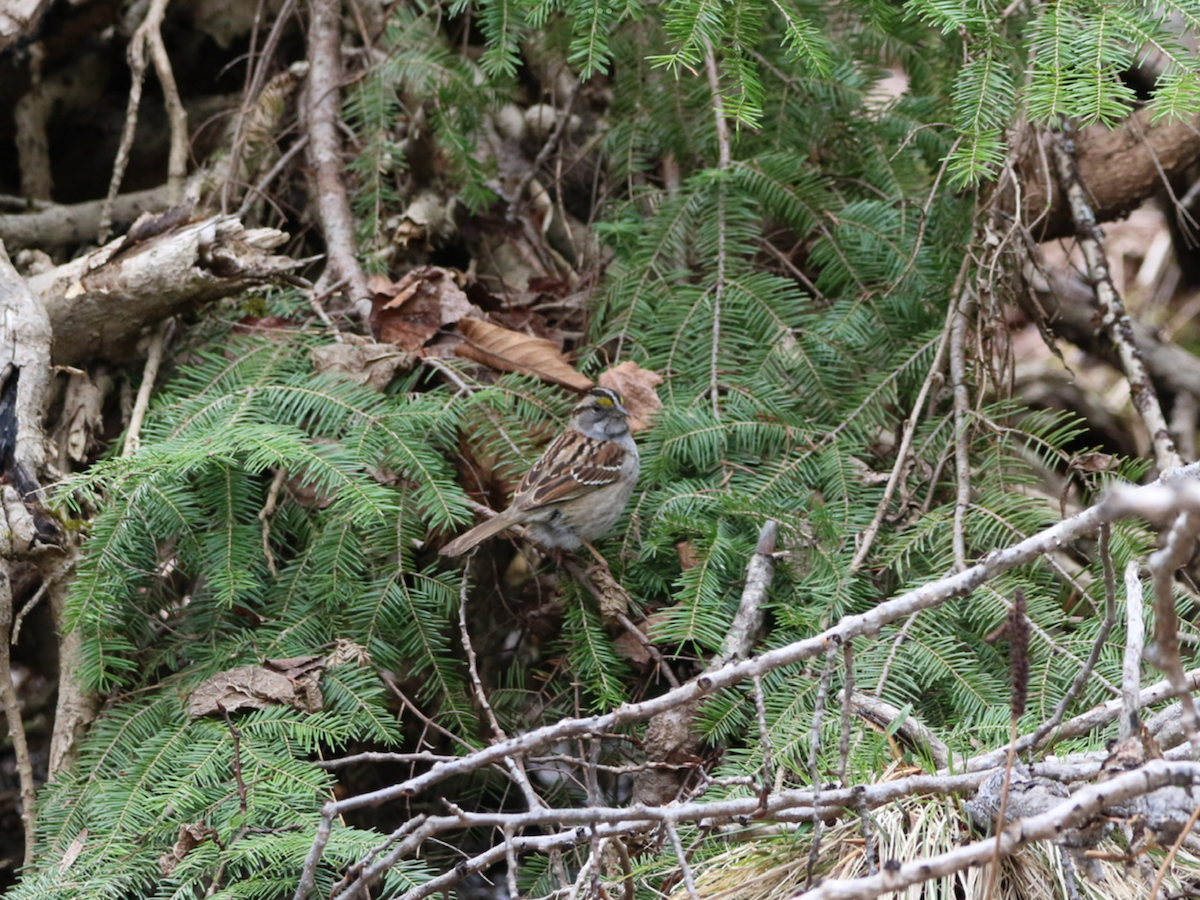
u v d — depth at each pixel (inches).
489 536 289.1
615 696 260.4
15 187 422.0
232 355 311.9
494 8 281.3
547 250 398.6
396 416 287.9
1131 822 159.9
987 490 284.8
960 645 253.4
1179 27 270.4
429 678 274.4
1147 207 534.6
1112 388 466.6
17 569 295.4
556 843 188.4
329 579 269.6
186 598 292.5
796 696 241.9
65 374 318.3
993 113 254.5
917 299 328.5
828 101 357.4
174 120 378.6
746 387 315.3
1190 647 249.4
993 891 171.5
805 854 187.5
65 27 412.8
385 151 371.2
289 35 428.8
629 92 374.6
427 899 220.1
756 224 363.3
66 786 246.1
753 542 281.3
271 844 210.4
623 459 285.0
